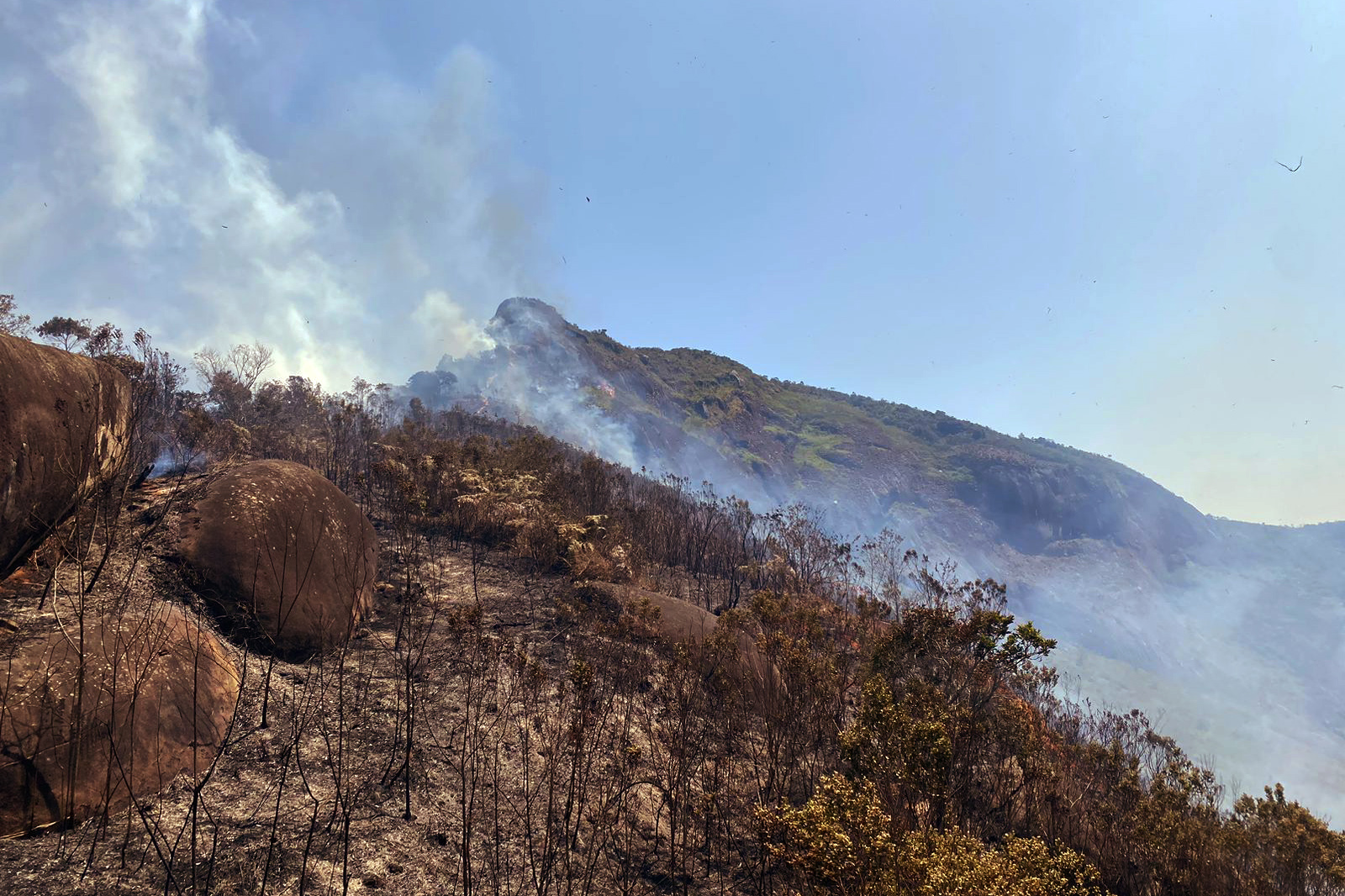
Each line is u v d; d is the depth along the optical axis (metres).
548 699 5.65
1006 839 2.94
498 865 3.60
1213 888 4.85
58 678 3.13
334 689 4.84
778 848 3.15
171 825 3.07
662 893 3.80
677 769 5.02
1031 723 6.35
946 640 6.14
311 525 5.91
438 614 7.07
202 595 4.85
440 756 4.43
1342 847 5.09
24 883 2.49
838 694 6.31
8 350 3.52
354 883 3.11
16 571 3.96
